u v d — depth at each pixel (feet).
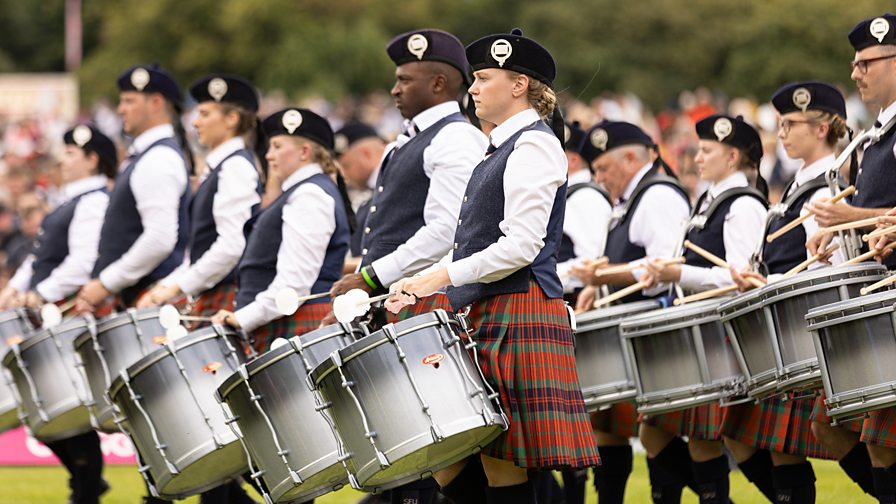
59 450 57.47
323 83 244.83
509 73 37.45
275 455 38.42
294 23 258.98
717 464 49.37
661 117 169.07
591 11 245.24
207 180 54.49
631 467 52.95
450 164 42.22
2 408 57.47
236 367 43.98
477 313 36.88
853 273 38.68
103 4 297.33
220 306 53.83
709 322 44.04
